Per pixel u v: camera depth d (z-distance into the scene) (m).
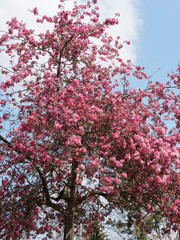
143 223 9.88
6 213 8.67
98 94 9.98
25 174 8.55
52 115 8.12
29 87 8.99
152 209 8.53
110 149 8.55
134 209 9.39
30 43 10.21
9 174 8.62
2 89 8.77
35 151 7.93
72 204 9.88
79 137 7.79
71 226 10.01
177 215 8.20
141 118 9.32
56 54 10.80
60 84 9.49
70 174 8.95
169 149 8.29
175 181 8.38
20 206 8.64
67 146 7.93
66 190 10.52
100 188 7.77
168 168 8.14
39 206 9.79
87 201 10.41
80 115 8.40
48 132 8.02
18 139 8.11
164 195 8.45
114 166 8.12
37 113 8.30
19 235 9.06
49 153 8.20
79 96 8.36
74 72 10.87
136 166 8.17
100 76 10.85
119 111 9.11
